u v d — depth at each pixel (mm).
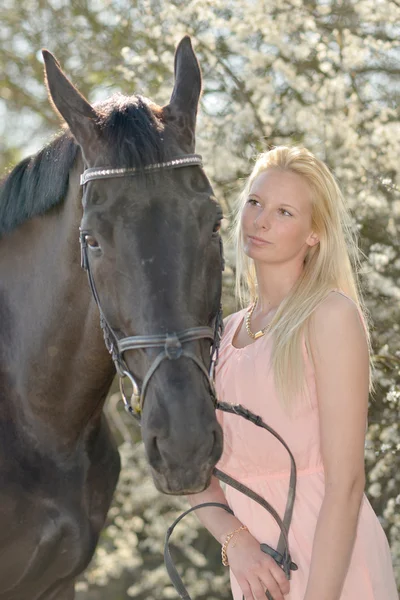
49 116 8781
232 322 2668
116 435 7973
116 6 7297
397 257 5738
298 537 2348
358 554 2320
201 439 1963
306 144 6000
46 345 2654
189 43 2422
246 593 2330
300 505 2365
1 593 2811
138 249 2062
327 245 2447
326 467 2211
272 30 5855
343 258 2457
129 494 7500
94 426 2838
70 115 2246
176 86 2365
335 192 2477
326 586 2109
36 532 2711
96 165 2168
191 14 6250
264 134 6113
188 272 2086
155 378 2043
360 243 5664
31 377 2697
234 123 6180
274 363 2316
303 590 2326
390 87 6336
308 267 2477
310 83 6254
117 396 7414
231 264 5734
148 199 2092
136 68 6797
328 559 2125
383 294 5617
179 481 1954
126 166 2107
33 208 2662
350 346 2234
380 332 5633
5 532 2666
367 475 5832
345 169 5586
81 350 2611
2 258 2832
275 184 2438
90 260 2188
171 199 2104
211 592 7961
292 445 2359
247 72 6047
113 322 2172
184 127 2273
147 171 2109
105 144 2174
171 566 2389
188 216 2105
